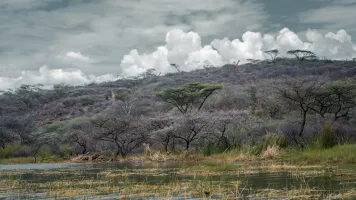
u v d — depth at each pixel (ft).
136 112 240.12
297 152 97.25
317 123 123.34
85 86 439.63
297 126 122.01
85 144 162.50
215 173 66.74
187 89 182.39
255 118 141.08
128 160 132.77
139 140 160.56
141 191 46.85
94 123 158.61
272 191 43.24
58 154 167.63
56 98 360.28
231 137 133.90
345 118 138.51
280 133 116.06
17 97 351.87
